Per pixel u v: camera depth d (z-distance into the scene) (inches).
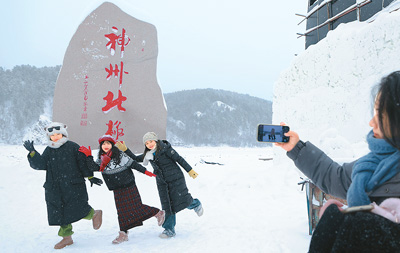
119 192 162.7
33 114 4655.5
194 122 5910.4
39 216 216.1
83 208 157.1
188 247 145.3
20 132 4357.8
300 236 153.5
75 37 328.8
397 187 34.5
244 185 290.4
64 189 152.8
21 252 144.3
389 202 31.9
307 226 169.5
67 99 322.7
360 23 272.1
